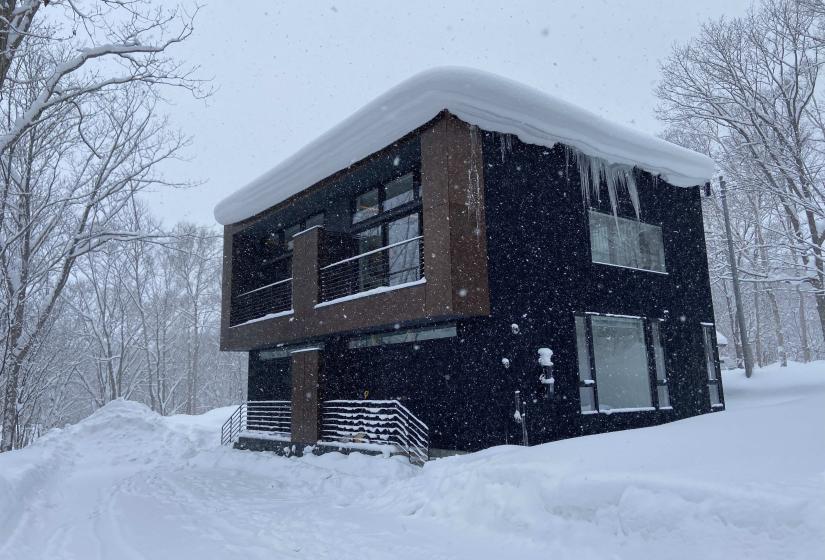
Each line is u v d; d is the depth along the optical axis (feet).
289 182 54.03
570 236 44.73
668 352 49.06
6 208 59.98
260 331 57.16
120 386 115.14
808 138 74.84
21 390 67.26
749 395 65.26
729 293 106.11
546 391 40.01
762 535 13.20
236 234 65.62
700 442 19.93
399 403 42.09
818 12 71.10
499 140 42.24
